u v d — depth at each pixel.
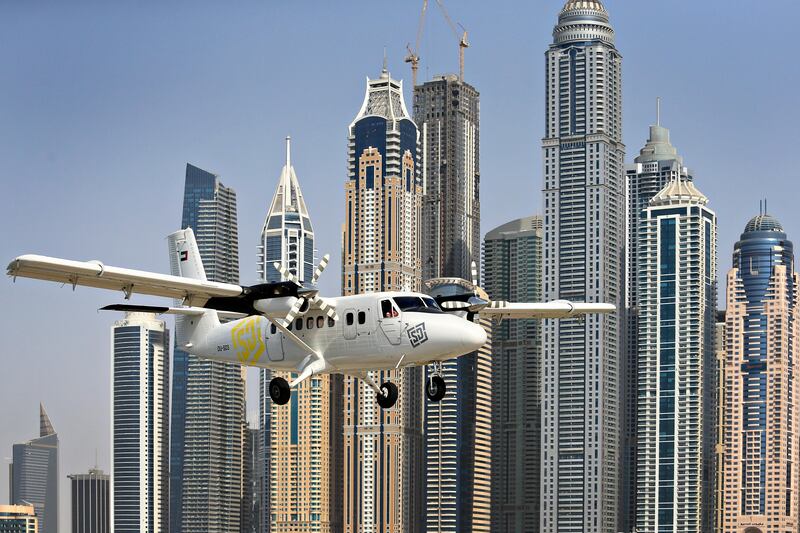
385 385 65.25
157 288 63.84
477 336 61.41
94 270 60.44
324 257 63.94
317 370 64.25
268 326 67.81
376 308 62.78
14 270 59.38
